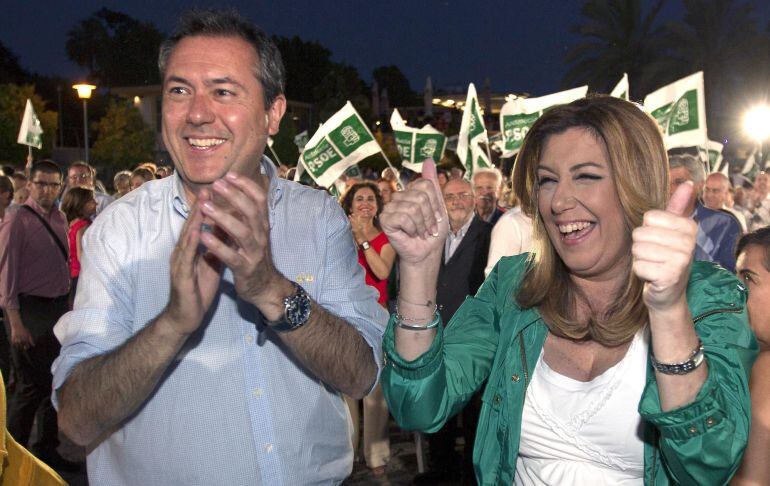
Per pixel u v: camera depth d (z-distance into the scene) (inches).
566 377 80.4
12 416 215.8
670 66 1627.7
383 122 2300.7
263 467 81.7
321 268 87.4
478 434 84.4
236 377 81.8
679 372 65.0
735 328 71.6
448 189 220.4
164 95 82.0
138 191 87.4
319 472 85.8
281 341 83.4
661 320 64.1
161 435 81.3
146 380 73.4
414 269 74.7
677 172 208.4
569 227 78.0
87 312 81.4
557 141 78.5
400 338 76.3
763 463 84.3
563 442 79.7
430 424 78.7
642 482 78.7
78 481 204.8
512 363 83.0
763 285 90.4
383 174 539.8
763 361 87.5
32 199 227.3
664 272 60.4
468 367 83.2
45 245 224.8
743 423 67.6
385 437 218.2
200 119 78.5
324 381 81.4
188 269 69.3
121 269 83.3
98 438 84.4
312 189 91.1
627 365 77.5
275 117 86.7
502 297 87.0
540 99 337.4
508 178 518.0
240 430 81.6
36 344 218.4
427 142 441.7
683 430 65.7
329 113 2156.7
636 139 76.5
